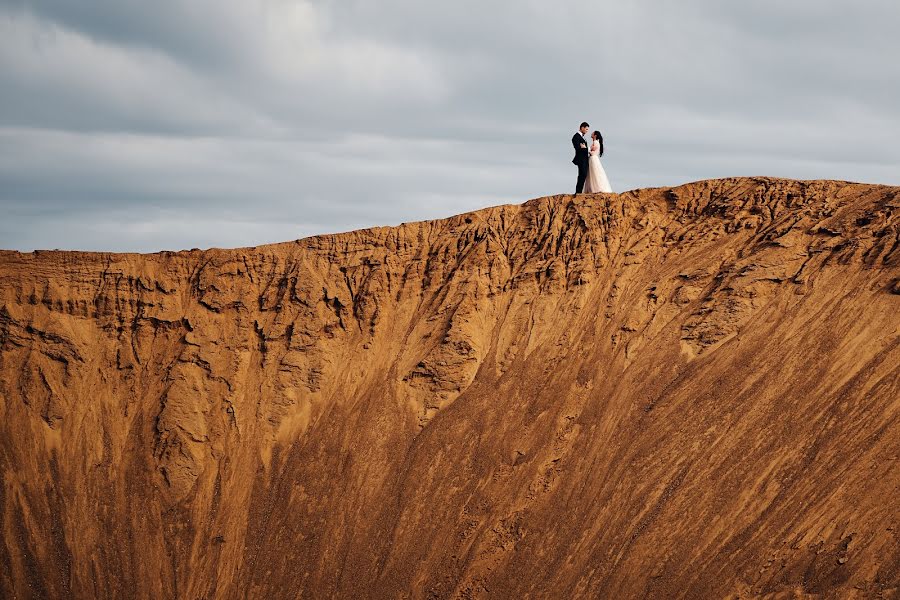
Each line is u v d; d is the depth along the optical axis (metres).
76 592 41.22
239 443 45.00
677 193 47.19
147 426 45.69
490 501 39.66
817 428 36.69
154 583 41.56
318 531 41.50
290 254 49.47
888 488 33.81
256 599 40.50
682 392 40.03
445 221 49.59
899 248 40.59
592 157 49.31
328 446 43.97
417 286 47.84
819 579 32.66
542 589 36.59
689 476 37.25
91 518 43.25
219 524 42.91
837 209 43.91
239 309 48.16
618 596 35.22
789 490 35.41
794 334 40.00
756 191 45.88
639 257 45.47
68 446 45.16
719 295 42.50
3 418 45.28
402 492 41.34
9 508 43.03
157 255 49.38
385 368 45.84
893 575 31.77
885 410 36.09
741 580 33.78
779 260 42.53
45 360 46.75
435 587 38.19
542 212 48.00
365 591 39.22
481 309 45.88
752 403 38.44
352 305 47.88
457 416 42.84
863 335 38.78
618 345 42.69
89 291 48.47
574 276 45.41
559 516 38.28
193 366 46.78
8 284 47.94
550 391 42.16
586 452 39.75
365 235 49.28
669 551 35.50
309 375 46.22
